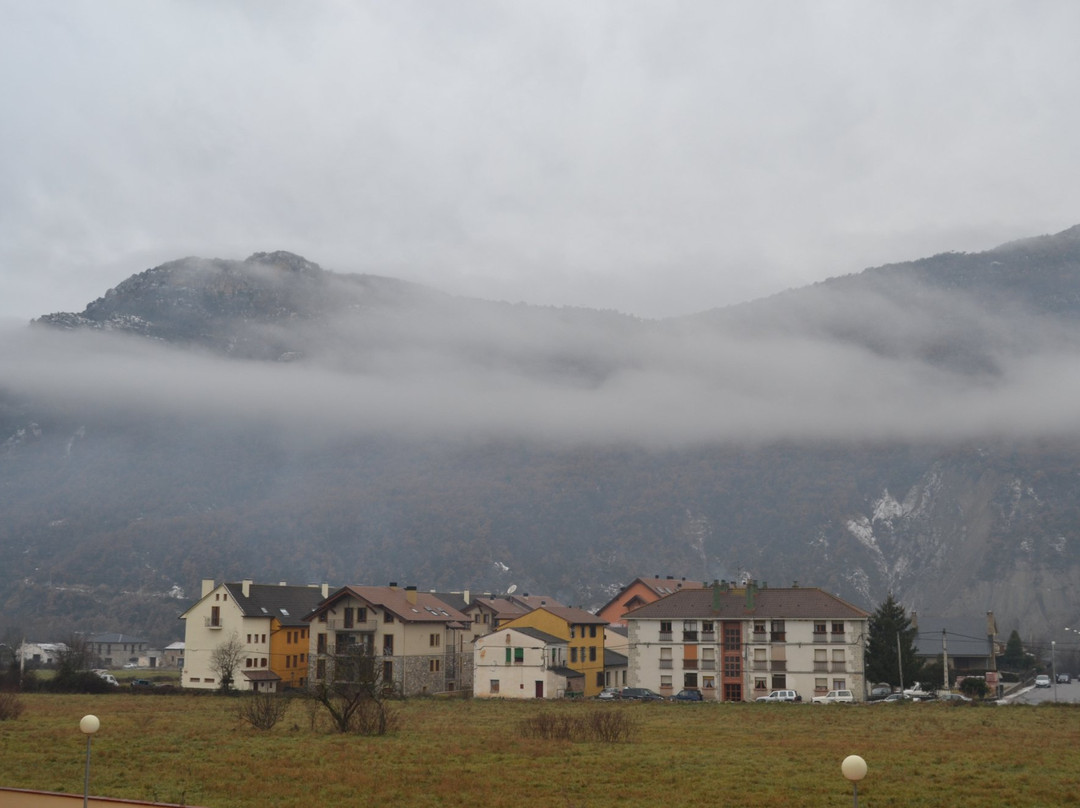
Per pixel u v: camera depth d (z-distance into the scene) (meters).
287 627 123.00
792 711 85.12
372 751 52.31
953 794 41.00
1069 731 66.38
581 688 115.38
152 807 35.91
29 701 91.62
